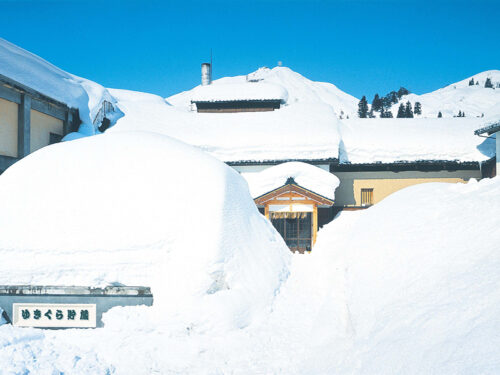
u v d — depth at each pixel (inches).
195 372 201.8
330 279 319.9
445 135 828.6
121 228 277.6
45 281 266.7
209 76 1558.8
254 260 305.3
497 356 115.3
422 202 313.4
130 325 244.4
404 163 767.1
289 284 337.1
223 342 230.4
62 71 731.4
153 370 204.5
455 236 231.5
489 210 238.5
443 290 180.4
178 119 932.6
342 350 191.6
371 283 244.7
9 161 497.4
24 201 292.4
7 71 503.8
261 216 422.0
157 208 286.5
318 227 719.1
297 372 194.5
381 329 183.0
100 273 265.7
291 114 934.4
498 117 652.7
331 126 840.3
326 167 757.3
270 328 251.8
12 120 517.0
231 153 775.7
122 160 316.5
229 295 261.6
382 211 354.9
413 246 249.8
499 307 141.6
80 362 208.7
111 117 925.8
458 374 117.1
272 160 748.6
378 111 4207.7
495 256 183.8
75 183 299.9
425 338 150.3
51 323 261.1
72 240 274.4
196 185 304.7
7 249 274.2
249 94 1167.0
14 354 209.2
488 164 753.6
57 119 631.2
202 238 275.7
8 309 262.7
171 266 266.1
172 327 239.9
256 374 197.3
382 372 146.6
